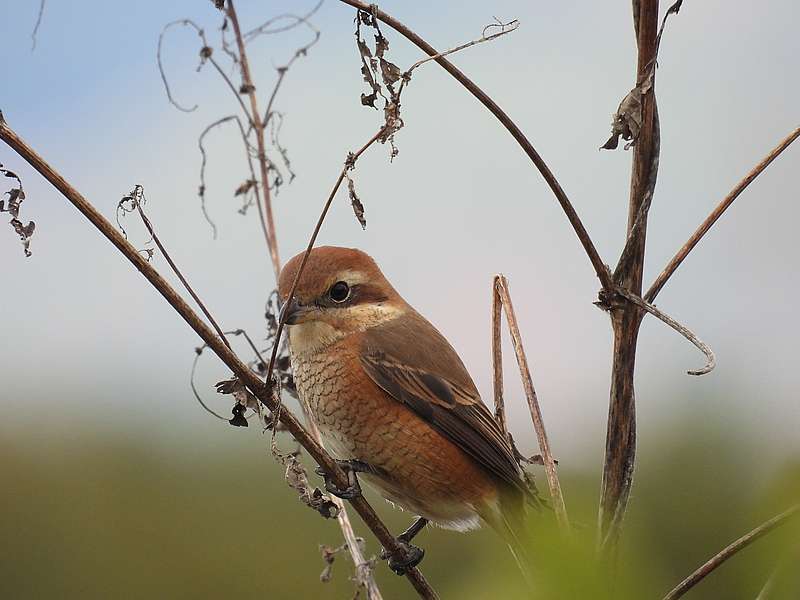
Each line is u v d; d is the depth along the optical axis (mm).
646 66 6531
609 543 6383
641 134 6574
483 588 4320
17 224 6652
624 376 6586
